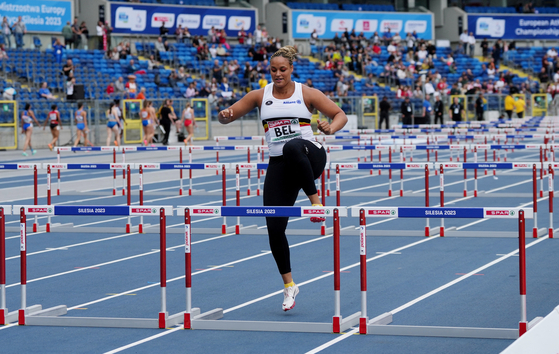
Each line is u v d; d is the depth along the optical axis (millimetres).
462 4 58531
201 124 38094
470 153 28891
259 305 7832
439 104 42219
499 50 53250
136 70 39688
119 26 43250
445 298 8016
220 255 10828
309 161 6762
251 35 47250
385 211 6383
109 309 7758
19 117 31938
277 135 6930
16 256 10938
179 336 6742
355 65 48844
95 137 33719
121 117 31609
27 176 21906
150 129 32031
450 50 54281
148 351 6285
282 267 7273
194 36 44594
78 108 31109
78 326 7125
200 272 9648
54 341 6617
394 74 48688
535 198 11898
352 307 7684
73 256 10875
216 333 6828
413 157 27219
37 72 35938
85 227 13391
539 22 56594
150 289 8672
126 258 10672
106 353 6242
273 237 7203
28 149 31531
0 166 13320
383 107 40219
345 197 17016
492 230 12656
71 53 38375
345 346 6348
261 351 6238
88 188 19047
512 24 56312
